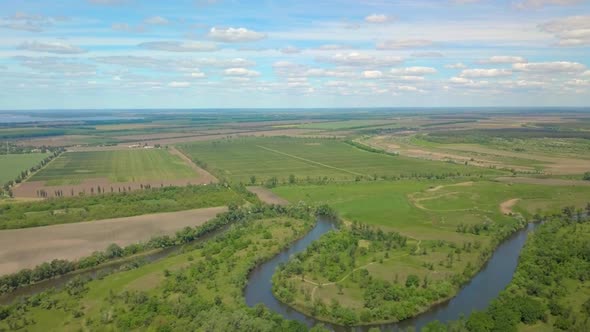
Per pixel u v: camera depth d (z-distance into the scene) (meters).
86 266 167.50
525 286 139.50
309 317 130.38
